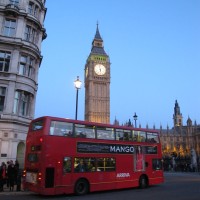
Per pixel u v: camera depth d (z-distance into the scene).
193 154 59.94
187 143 178.25
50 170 18.58
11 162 22.22
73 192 19.56
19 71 32.56
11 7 32.44
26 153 20.45
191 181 32.03
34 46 34.41
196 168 57.59
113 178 22.11
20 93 32.09
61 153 19.31
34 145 19.56
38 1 36.44
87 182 20.66
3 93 30.86
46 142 18.72
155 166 26.08
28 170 19.73
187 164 61.53
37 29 36.09
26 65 33.16
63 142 19.58
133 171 23.84
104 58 160.50
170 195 19.92
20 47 32.34
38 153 18.86
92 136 21.44
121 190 23.33
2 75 30.83
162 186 26.52
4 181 21.89
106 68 158.88
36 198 18.52
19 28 32.78
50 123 19.27
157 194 20.56
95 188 20.81
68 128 20.16
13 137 30.23
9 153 29.56
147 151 25.64
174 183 29.53
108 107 153.50
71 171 19.67
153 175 25.61
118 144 23.19
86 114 158.12
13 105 30.94
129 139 24.25
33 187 18.81
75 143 20.25
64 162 19.39
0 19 32.12
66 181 19.27
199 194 20.42
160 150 27.11
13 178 21.62
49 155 18.67
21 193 20.67
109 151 22.30
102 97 154.38
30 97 33.62
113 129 23.12
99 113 151.38
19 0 34.03
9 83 30.92
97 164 21.31
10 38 31.86
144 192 21.92
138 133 25.30
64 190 19.05
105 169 21.75
